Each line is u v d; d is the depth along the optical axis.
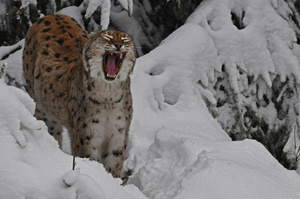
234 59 23.16
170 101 21.34
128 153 17.28
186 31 22.59
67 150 18.28
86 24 25.56
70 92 15.59
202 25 23.45
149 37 26.69
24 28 25.17
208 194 10.98
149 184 12.95
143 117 19.22
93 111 14.48
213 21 23.61
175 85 21.44
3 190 7.46
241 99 23.22
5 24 25.12
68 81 15.95
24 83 21.28
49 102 16.66
